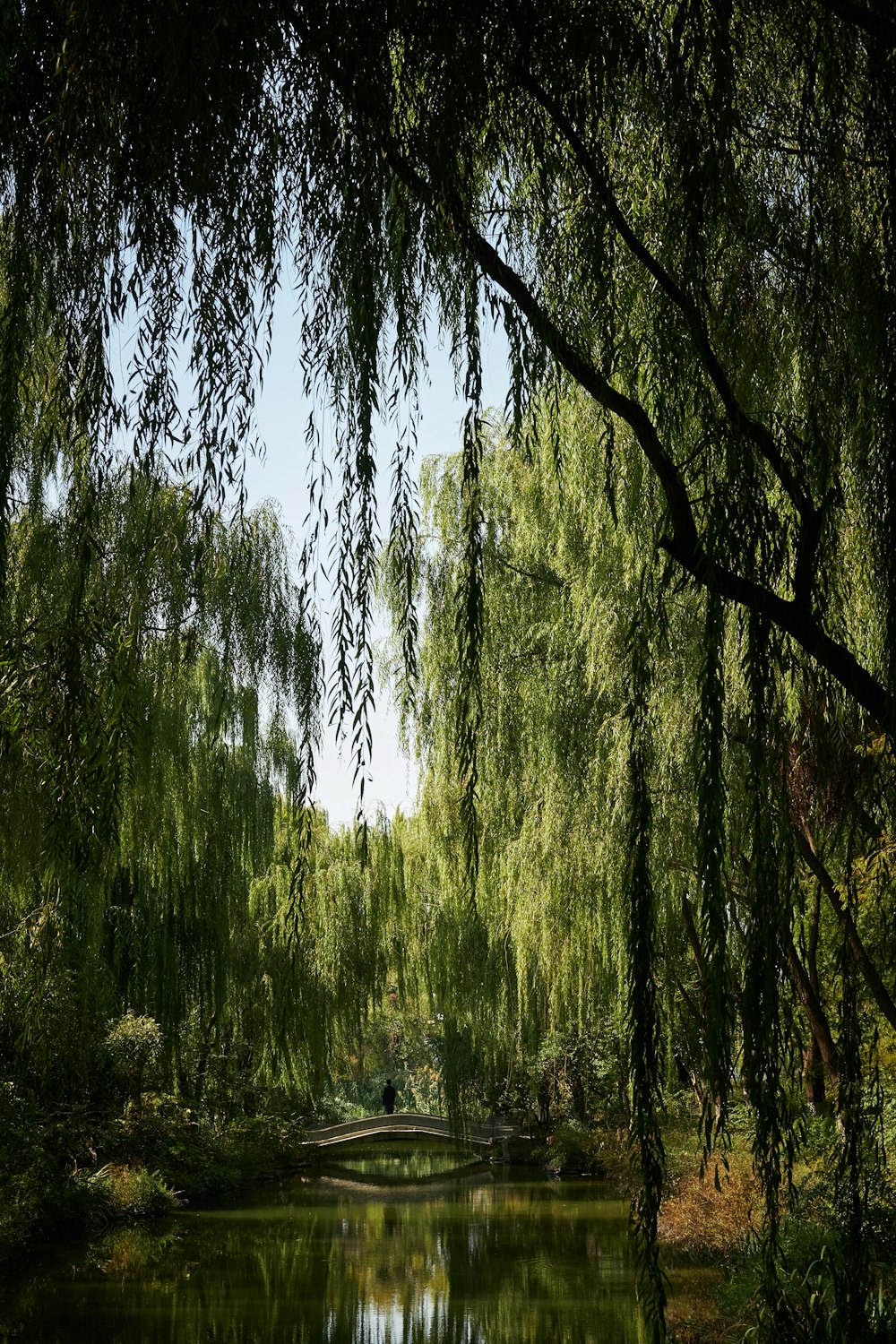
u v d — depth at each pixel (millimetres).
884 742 3352
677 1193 9242
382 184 2834
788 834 2848
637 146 3510
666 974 8172
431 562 9617
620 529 5340
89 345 2766
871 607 3828
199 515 2873
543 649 9789
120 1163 15484
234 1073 19359
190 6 2566
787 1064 2867
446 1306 9562
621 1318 8859
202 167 2689
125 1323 9117
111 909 8805
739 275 3598
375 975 13039
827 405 3354
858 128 3344
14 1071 8523
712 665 2721
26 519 5027
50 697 3010
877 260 3125
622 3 2891
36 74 2771
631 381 3564
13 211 2820
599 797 8281
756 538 2828
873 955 5305
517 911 9766
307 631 3037
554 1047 18844
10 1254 11719
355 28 2662
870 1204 3840
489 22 2783
